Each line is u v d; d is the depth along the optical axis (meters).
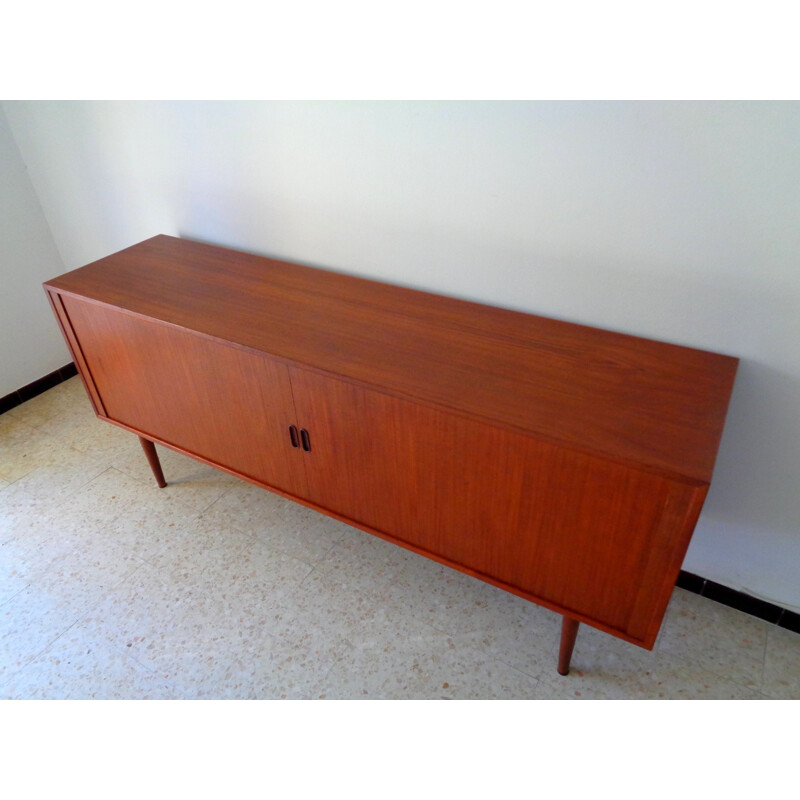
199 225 2.09
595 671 1.61
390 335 1.49
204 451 1.87
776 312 1.29
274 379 1.48
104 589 1.86
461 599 1.80
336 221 1.76
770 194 1.18
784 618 1.68
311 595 1.82
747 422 1.46
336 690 1.59
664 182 1.26
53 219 2.52
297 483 1.70
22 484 2.25
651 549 1.17
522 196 1.44
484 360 1.38
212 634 1.73
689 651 1.64
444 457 1.32
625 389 1.27
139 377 1.81
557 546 1.29
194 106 1.78
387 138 1.53
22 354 2.65
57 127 2.15
